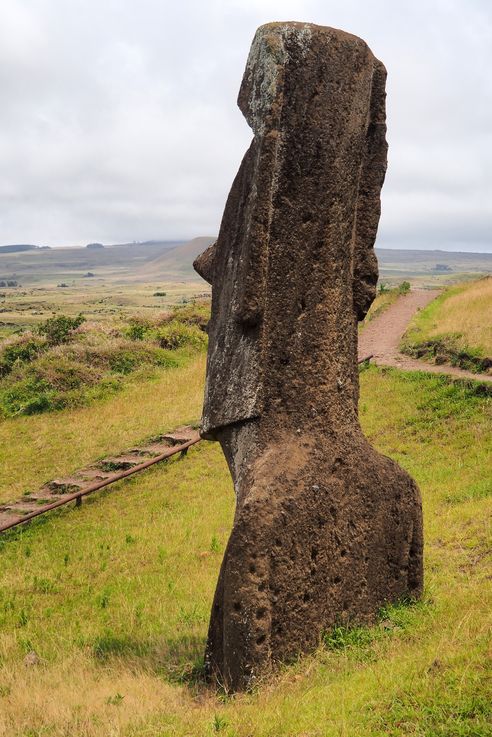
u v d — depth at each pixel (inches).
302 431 317.7
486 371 787.4
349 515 319.3
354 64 325.1
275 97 306.2
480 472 555.8
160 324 1290.6
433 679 232.4
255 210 307.1
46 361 1039.0
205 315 1314.0
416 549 339.6
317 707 238.1
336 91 319.6
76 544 560.7
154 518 596.7
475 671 229.8
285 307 315.3
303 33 313.7
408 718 216.5
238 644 287.6
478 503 469.7
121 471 716.0
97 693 286.0
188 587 439.8
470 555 382.9
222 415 322.7
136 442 776.9
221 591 300.8
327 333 323.6
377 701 229.9
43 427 860.6
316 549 306.7
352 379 336.5
